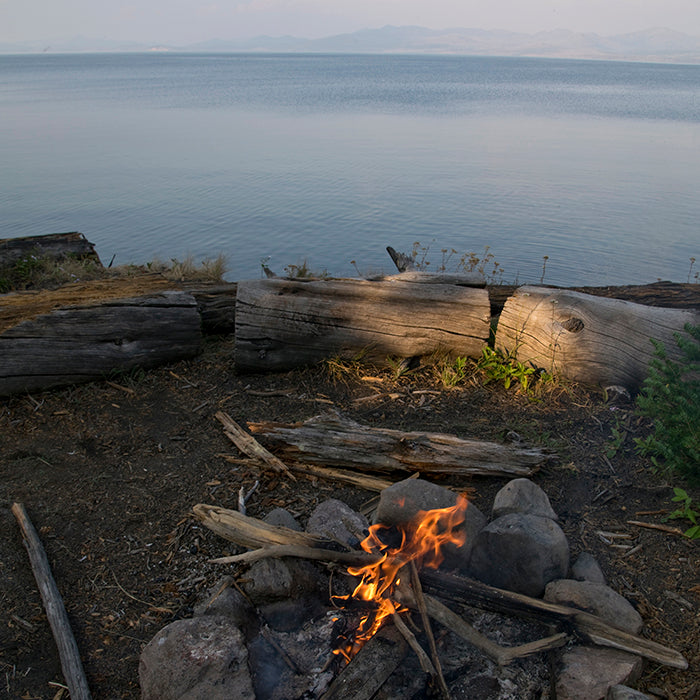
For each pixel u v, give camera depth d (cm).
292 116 5681
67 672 302
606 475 433
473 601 324
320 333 589
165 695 276
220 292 702
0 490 439
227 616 319
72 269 866
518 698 282
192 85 11838
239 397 560
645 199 2225
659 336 534
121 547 390
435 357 595
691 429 391
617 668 282
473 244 1673
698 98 10188
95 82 13000
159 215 1989
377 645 300
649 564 355
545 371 559
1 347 548
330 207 2119
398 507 367
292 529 375
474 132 4525
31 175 2650
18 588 359
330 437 451
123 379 589
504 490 382
